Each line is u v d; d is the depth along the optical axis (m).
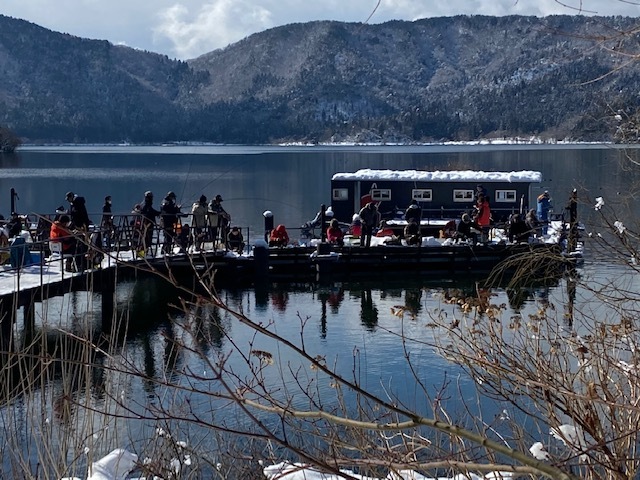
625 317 5.14
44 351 5.64
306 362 14.78
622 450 3.96
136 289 22.92
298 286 25.77
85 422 5.20
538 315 5.77
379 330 18.52
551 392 4.24
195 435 6.15
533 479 3.97
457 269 26.92
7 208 53.91
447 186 33.66
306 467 3.72
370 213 27.44
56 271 18.53
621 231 5.56
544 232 27.75
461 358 5.08
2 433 6.34
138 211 20.36
